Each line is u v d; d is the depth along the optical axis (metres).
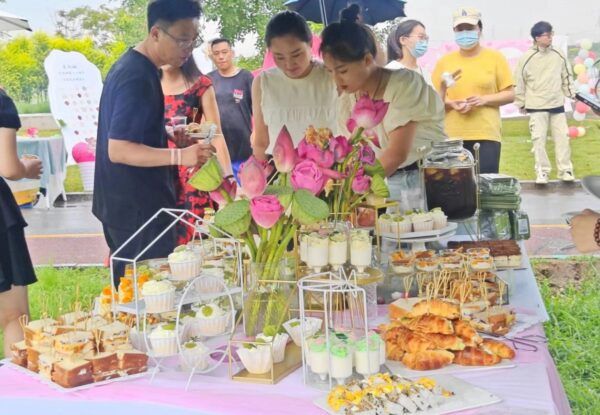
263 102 3.65
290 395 1.58
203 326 1.82
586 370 3.92
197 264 1.92
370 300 2.12
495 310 1.94
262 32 5.41
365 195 2.23
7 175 2.71
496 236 2.67
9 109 2.69
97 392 1.62
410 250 2.41
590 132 7.10
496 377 1.63
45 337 1.75
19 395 1.62
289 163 1.80
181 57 2.77
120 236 2.89
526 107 6.89
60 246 6.62
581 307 4.59
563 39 6.58
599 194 2.34
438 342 1.71
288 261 1.85
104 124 2.81
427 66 6.11
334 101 3.54
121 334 1.74
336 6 4.23
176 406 1.54
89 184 7.51
